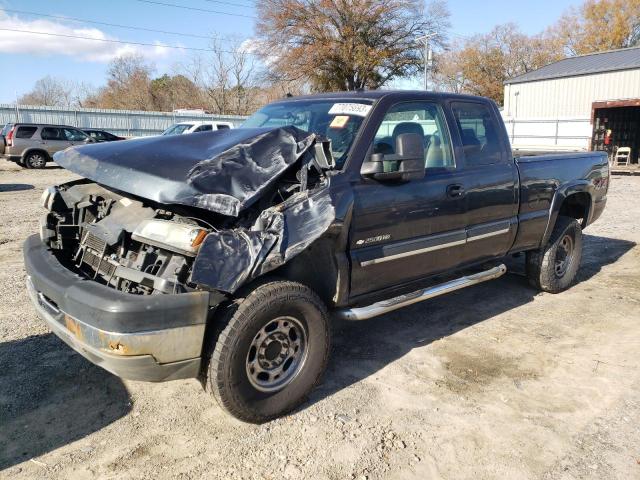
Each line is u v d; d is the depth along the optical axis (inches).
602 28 2119.8
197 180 123.0
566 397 149.3
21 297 219.5
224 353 123.8
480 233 187.2
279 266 130.1
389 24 1540.4
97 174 137.4
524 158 210.5
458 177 177.6
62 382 153.9
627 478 116.2
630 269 274.7
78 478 115.3
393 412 141.6
